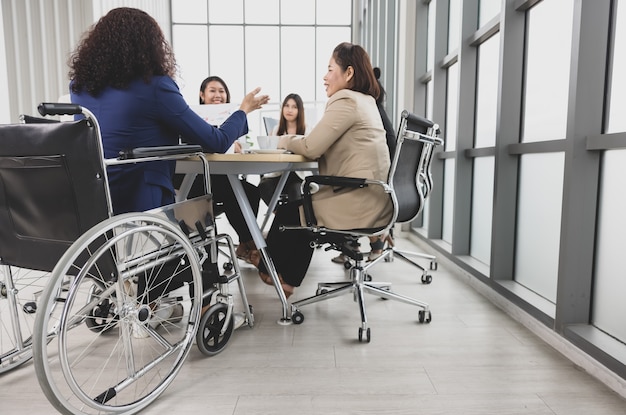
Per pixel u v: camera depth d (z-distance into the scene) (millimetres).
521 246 2113
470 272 2502
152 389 1278
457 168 2785
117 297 1149
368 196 1730
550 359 1506
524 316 1827
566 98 1772
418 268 2707
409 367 1441
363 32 7117
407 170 1879
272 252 2018
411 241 3932
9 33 3613
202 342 1468
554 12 1857
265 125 3824
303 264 2004
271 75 7805
